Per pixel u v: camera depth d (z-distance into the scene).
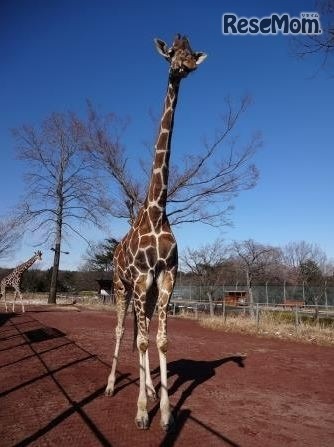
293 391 7.24
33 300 33.59
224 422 5.59
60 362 9.14
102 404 6.20
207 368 8.97
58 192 32.38
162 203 5.84
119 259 6.80
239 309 25.39
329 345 12.40
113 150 27.20
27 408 5.99
